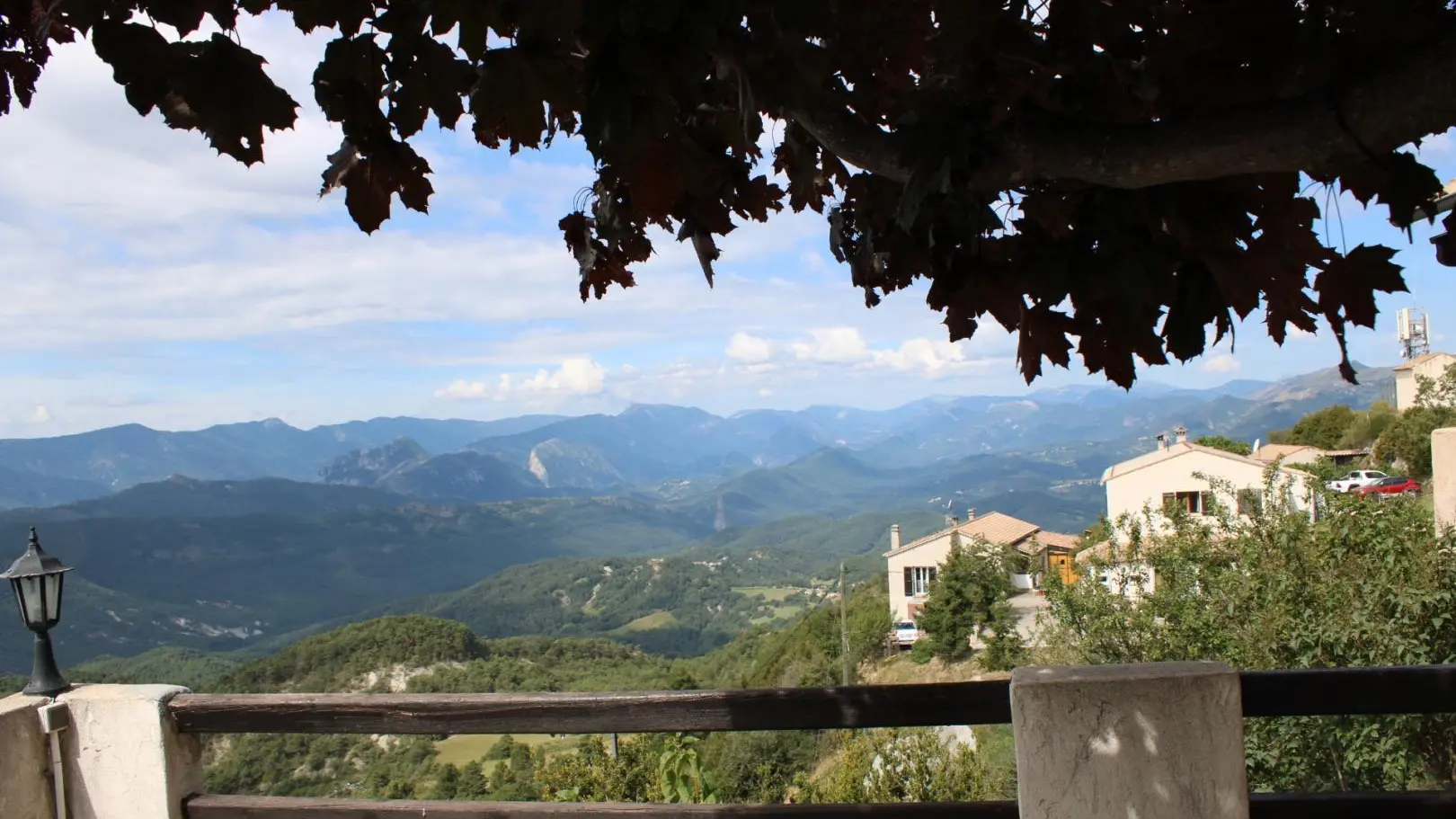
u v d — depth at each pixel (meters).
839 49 1.85
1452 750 4.49
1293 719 4.66
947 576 34.62
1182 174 1.58
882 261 2.20
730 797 9.35
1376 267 1.74
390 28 1.58
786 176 2.67
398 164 1.75
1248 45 1.58
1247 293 1.78
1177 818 2.18
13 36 1.68
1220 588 5.55
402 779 25.14
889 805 2.48
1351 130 1.43
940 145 1.69
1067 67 1.74
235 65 1.52
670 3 1.45
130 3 1.50
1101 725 2.20
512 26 1.60
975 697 2.43
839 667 40.66
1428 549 4.82
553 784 8.32
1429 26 1.44
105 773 2.96
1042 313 1.91
